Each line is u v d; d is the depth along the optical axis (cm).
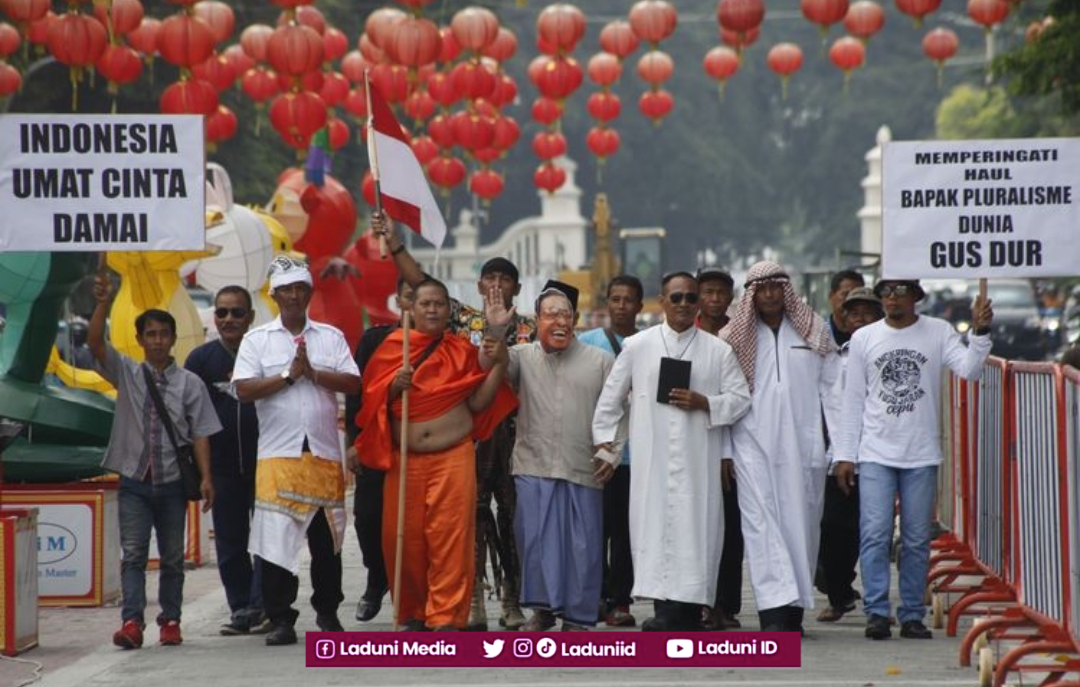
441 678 2900
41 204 3297
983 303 3259
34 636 3291
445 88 6556
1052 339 11006
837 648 3166
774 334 3275
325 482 3200
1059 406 2814
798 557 3225
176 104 5538
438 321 3103
